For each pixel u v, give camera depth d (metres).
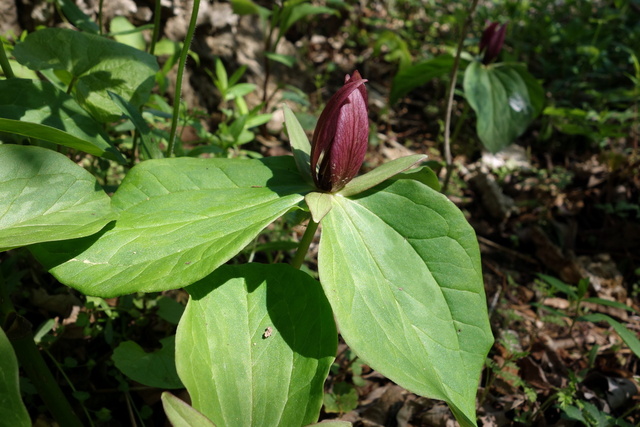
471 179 0.61
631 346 0.34
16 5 0.47
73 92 0.32
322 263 0.25
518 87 0.54
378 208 0.28
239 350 0.25
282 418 0.24
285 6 0.58
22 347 0.25
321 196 0.27
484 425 0.36
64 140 0.26
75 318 0.35
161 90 0.45
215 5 0.59
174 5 0.55
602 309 0.47
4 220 0.24
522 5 0.83
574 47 0.81
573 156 0.67
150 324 0.36
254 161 0.29
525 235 0.55
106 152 0.28
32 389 0.31
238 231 0.25
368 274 0.26
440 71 0.59
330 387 0.36
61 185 0.25
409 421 0.35
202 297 0.26
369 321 0.25
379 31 0.80
